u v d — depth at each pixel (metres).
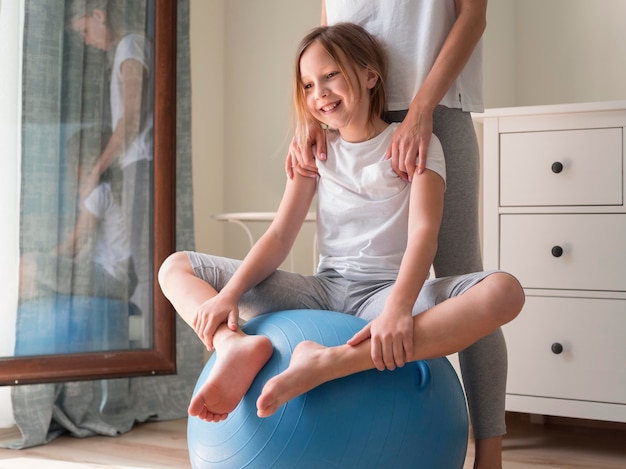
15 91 2.26
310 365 1.33
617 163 2.03
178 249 2.70
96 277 2.34
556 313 2.10
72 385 2.38
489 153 2.16
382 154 1.63
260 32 3.04
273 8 3.01
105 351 2.31
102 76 2.37
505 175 2.15
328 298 1.66
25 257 2.26
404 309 1.37
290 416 1.33
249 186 3.05
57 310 2.29
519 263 2.13
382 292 1.57
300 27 2.96
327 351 1.34
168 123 2.40
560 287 2.09
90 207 2.35
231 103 3.09
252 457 1.36
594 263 2.06
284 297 1.63
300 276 1.68
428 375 1.40
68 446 2.22
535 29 2.59
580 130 2.06
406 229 1.60
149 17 2.41
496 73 2.64
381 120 1.69
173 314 2.38
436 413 1.40
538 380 2.11
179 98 2.74
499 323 1.38
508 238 2.15
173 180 2.40
